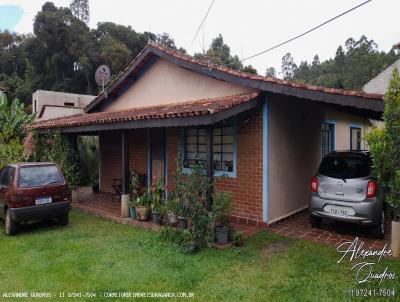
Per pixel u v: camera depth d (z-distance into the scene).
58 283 4.30
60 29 37.81
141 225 7.01
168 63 9.22
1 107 12.96
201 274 4.45
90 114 11.05
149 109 8.30
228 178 7.45
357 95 4.97
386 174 4.79
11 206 6.55
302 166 8.23
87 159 14.05
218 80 7.91
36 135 11.00
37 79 38.84
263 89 6.36
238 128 7.22
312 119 8.79
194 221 5.41
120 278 4.38
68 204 7.18
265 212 6.78
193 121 5.64
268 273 4.46
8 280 4.44
